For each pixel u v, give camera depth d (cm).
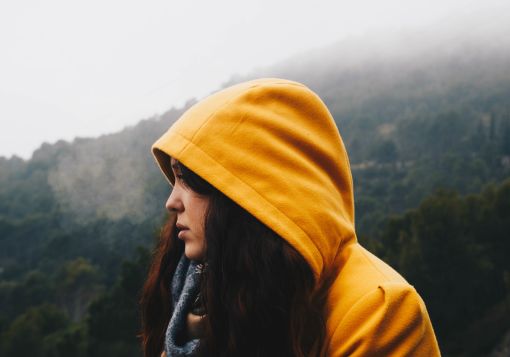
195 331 108
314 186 101
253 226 98
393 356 90
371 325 90
